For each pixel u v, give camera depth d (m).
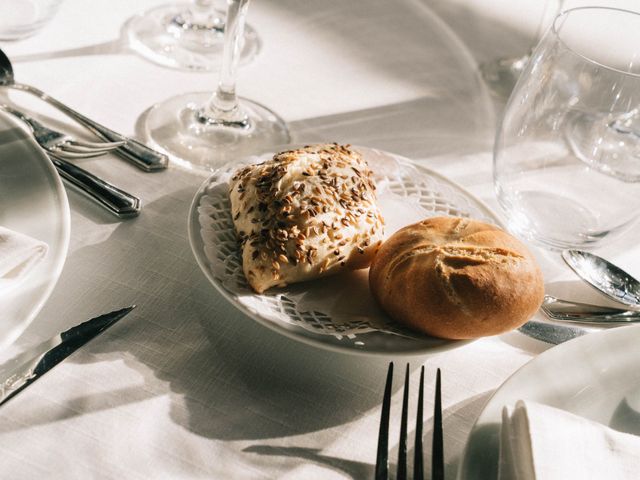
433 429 0.36
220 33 0.63
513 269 0.40
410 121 0.59
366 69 0.63
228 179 0.46
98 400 0.36
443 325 0.39
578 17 0.52
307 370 0.40
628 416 0.38
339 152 0.46
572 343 0.39
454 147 0.57
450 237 0.42
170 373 0.38
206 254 0.41
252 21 0.65
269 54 0.62
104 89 0.54
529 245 0.49
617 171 0.48
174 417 0.37
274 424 0.37
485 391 0.41
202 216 0.43
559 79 0.47
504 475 0.33
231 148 0.52
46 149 0.47
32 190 0.41
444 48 0.68
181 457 0.35
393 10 0.71
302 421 0.38
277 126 0.55
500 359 0.42
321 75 0.61
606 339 0.40
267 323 0.39
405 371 0.41
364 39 0.66
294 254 0.41
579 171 0.49
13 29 0.55
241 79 0.58
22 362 0.37
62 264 0.39
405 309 0.40
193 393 0.38
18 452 0.34
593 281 0.47
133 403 0.37
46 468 0.34
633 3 0.82
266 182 0.43
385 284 0.41
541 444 0.33
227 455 0.36
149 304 0.41
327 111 0.58
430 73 0.65
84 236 0.43
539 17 0.76
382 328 0.40
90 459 0.34
